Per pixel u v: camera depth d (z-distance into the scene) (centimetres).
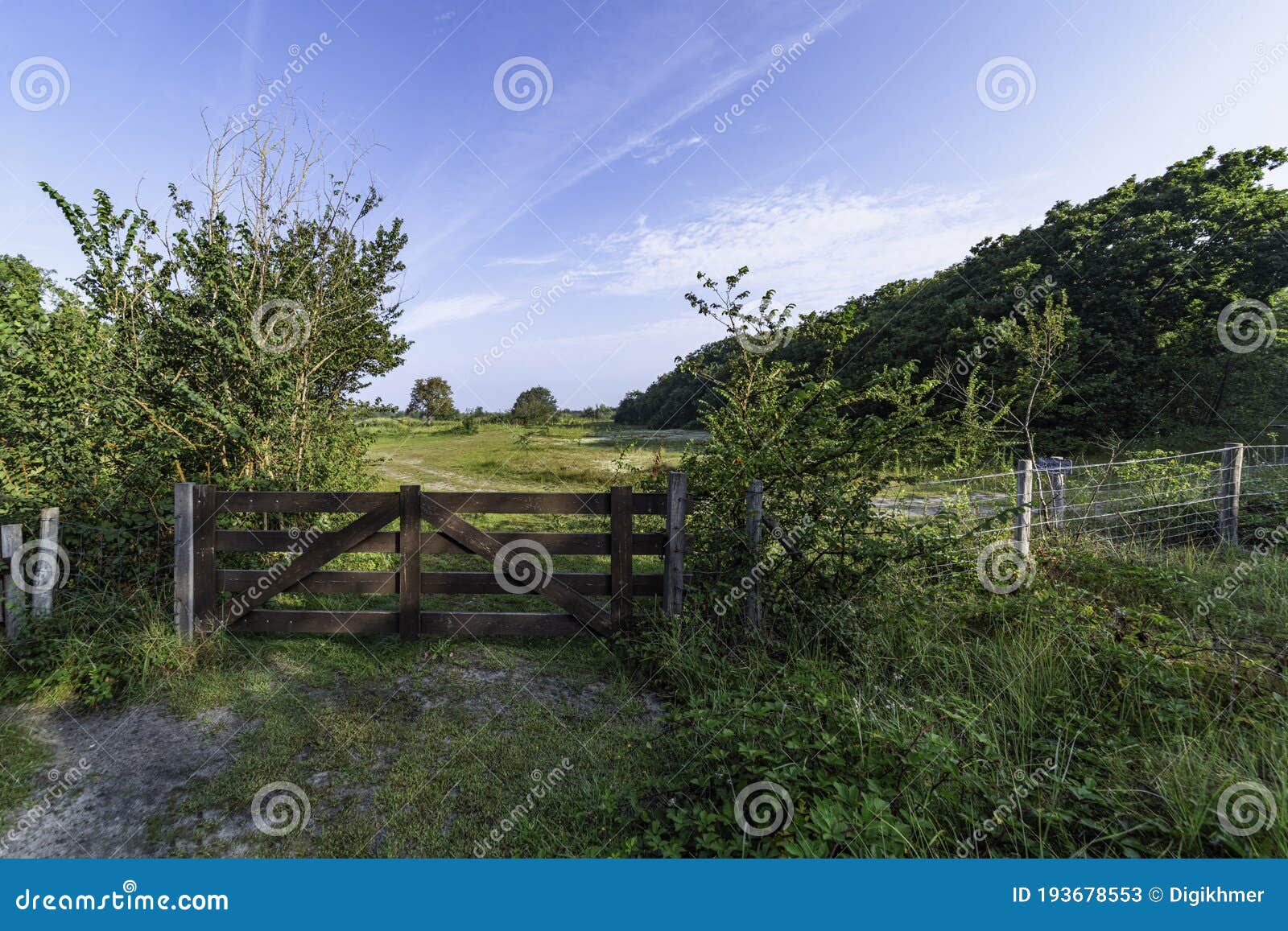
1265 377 1725
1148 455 851
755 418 488
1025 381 1007
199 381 525
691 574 413
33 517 416
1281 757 231
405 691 345
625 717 316
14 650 357
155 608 399
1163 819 204
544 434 2155
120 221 527
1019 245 2359
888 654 354
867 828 196
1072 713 271
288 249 620
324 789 255
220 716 316
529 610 505
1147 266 1869
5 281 455
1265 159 1870
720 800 235
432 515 410
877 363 2298
